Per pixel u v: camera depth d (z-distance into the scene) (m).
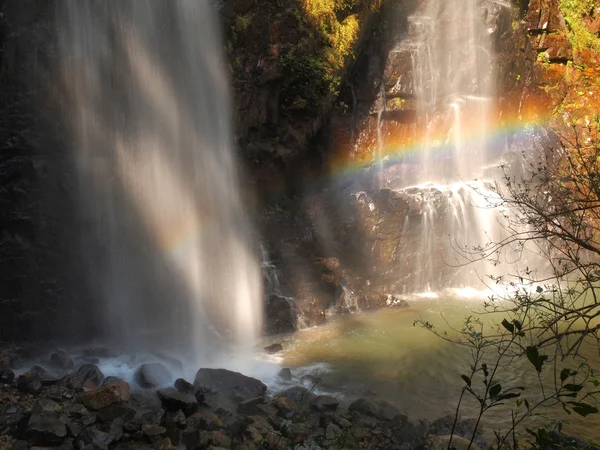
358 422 7.43
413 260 13.50
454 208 13.97
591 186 7.31
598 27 17.81
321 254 12.77
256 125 12.17
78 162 10.23
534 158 15.95
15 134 9.97
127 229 10.69
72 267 10.23
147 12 10.66
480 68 15.63
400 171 15.16
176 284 11.12
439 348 10.26
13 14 9.88
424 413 8.17
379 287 13.11
